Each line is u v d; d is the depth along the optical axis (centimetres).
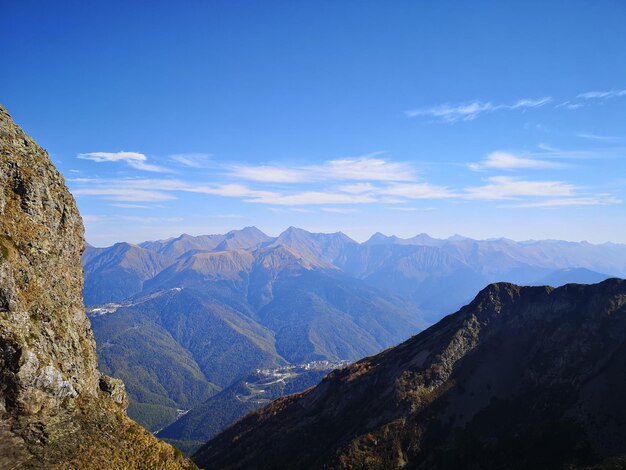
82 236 6234
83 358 5250
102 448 4634
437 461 9506
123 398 5803
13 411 4091
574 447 8269
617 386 9056
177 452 5397
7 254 4494
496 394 10781
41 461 4116
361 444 10350
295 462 11512
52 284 5134
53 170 5828
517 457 8744
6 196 4934
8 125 5422
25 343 4231
